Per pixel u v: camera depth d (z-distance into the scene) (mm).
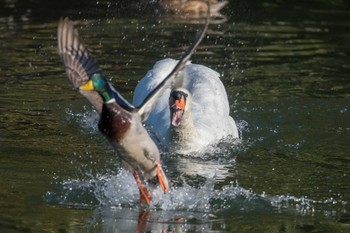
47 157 12477
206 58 18188
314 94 15938
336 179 11781
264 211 10523
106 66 17391
